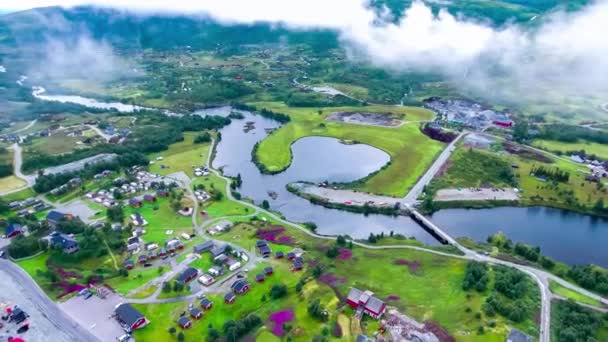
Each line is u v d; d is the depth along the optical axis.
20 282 144.12
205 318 128.25
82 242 162.50
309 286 141.38
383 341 116.00
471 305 130.25
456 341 115.38
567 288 141.38
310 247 168.38
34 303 133.38
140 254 161.88
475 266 147.88
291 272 150.38
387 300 133.75
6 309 129.75
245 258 158.75
